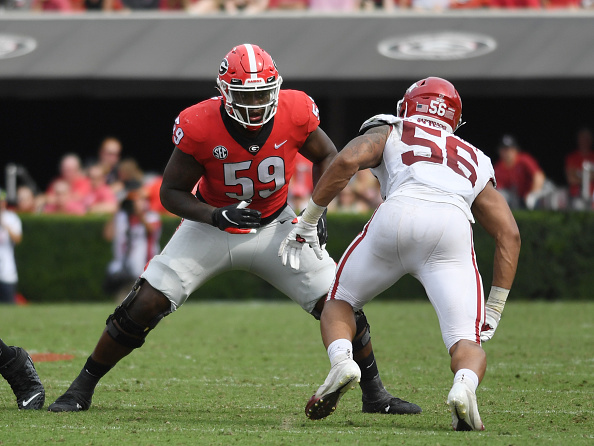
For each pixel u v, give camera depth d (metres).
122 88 49.28
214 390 18.05
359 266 13.84
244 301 41.38
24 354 15.42
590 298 40.56
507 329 29.33
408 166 13.80
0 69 49.28
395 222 13.40
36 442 12.41
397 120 14.21
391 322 31.28
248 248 15.54
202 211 14.81
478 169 14.06
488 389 18.17
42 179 61.72
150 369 21.09
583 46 48.75
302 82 48.31
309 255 15.39
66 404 15.32
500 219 14.15
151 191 43.66
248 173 15.07
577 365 21.77
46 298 41.62
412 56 48.94
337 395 12.94
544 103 59.59
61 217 41.56
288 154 15.26
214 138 14.73
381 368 21.27
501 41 49.28
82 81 49.09
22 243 41.47
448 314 13.40
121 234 41.34
